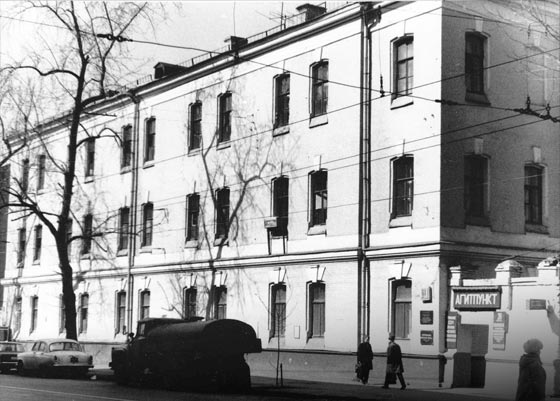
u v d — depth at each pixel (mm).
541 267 24469
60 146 51594
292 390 24859
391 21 29594
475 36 29172
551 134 30875
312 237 32094
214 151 38188
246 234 35719
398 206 29016
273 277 33875
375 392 24109
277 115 34656
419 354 27156
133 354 28828
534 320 24422
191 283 38875
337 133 31375
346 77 31125
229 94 37719
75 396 22750
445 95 27688
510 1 29891
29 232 54406
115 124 46125
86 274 47250
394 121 29172
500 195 29047
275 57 34844
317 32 32625
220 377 25391
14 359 35406
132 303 43188
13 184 54812
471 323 25984
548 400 22359
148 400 21547
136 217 43531
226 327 25859
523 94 30156
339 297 30453
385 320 28609
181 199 40250
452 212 27500
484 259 28047
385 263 28891
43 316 51656
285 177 33875
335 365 30234
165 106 42156
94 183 47656
